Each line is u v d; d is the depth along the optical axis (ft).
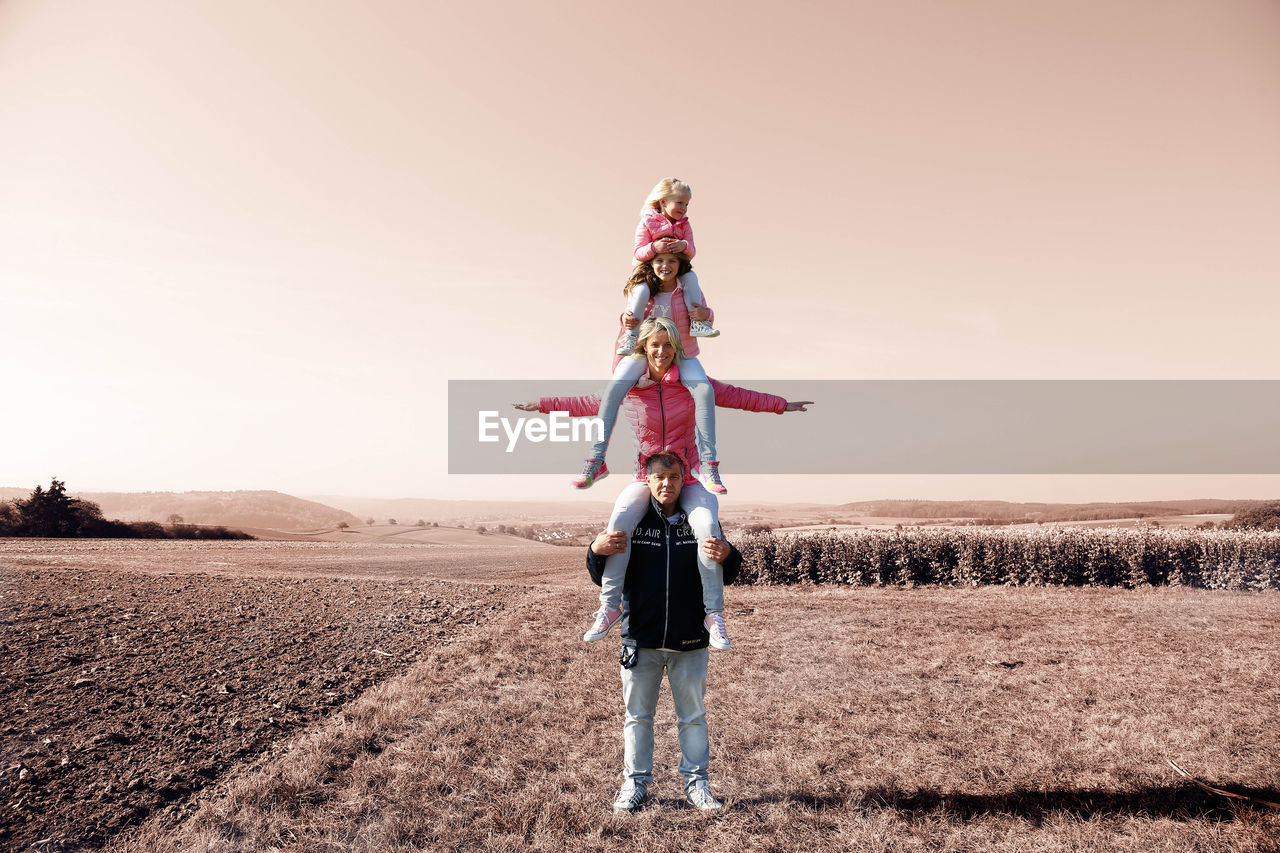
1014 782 15.23
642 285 13.32
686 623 13.21
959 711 19.84
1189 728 18.30
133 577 39.47
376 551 64.49
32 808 13.64
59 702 19.24
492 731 18.44
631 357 12.75
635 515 13.12
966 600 39.45
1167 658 25.71
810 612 35.14
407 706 20.24
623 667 13.61
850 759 16.49
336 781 15.46
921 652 26.68
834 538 47.78
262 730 18.38
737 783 15.24
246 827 13.30
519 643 27.91
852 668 24.39
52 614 28.91
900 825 13.28
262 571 46.29
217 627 28.89
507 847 12.60
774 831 13.12
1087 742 17.43
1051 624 31.99
